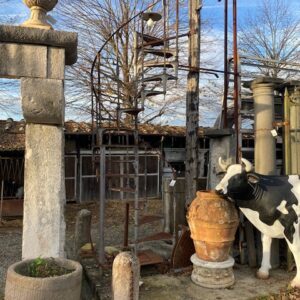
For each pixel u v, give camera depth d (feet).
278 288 17.65
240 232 20.93
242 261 20.85
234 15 22.52
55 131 14.66
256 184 18.19
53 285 11.32
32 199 14.43
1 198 39.01
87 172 45.98
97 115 26.22
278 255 20.58
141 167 47.26
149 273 19.52
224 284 17.57
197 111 26.08
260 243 20.58
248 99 23.17
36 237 14.38
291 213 17.79
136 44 26.11
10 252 27.25
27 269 12.43
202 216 17.58
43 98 13.99
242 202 18.39
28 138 14.47
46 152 14.57
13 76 13.99
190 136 26.07
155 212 39.58
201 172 48.67
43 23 14.65
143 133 44.34
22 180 41.65
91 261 20.77
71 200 45.34
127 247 21.13
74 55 15.14
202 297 16.55
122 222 36.73
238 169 17.94
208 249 17.62
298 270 17.58
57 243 14.52
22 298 11.21
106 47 60.39
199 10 26.12
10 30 13.62
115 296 11.70
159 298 16.39
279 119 23.48
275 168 21.07
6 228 35.60
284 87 21.48
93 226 35.17
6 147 40.01
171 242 24.29
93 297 17.07
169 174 48.39
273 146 20.93
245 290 17.38
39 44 14.12
